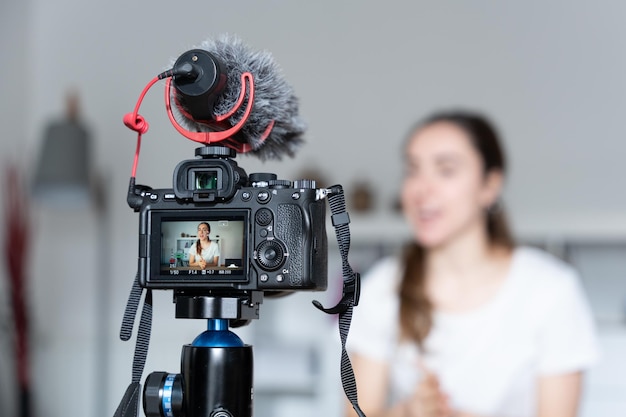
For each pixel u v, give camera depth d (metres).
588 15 3.93
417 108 4.04
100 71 4.61
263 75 1.05
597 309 3.79
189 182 1.01
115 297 4.54
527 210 3.83
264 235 1.00
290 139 1.13
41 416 4.54
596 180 3.83
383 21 4.14
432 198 3.84
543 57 3.95
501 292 3.63
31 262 4.64
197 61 0.98
